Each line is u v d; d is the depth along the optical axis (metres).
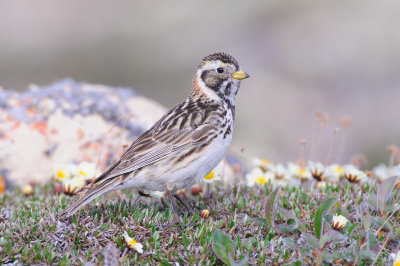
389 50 31.27
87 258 8.55
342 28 32.69
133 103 15.73
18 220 9.40
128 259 8.46
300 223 8.84
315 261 8.34
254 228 9.36
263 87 29.50
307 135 26.12
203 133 9.86
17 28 34.31
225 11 34.94
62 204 10.06
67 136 14.32
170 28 34.56
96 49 33.38
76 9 35.72
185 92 30.66
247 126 26.66
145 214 9.55
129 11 35.78
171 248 8.85
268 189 10.97
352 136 25.67
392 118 27.12
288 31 32.94
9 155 13.84
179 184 9.84
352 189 10.83
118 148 14.46
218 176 10.72
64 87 15.63
